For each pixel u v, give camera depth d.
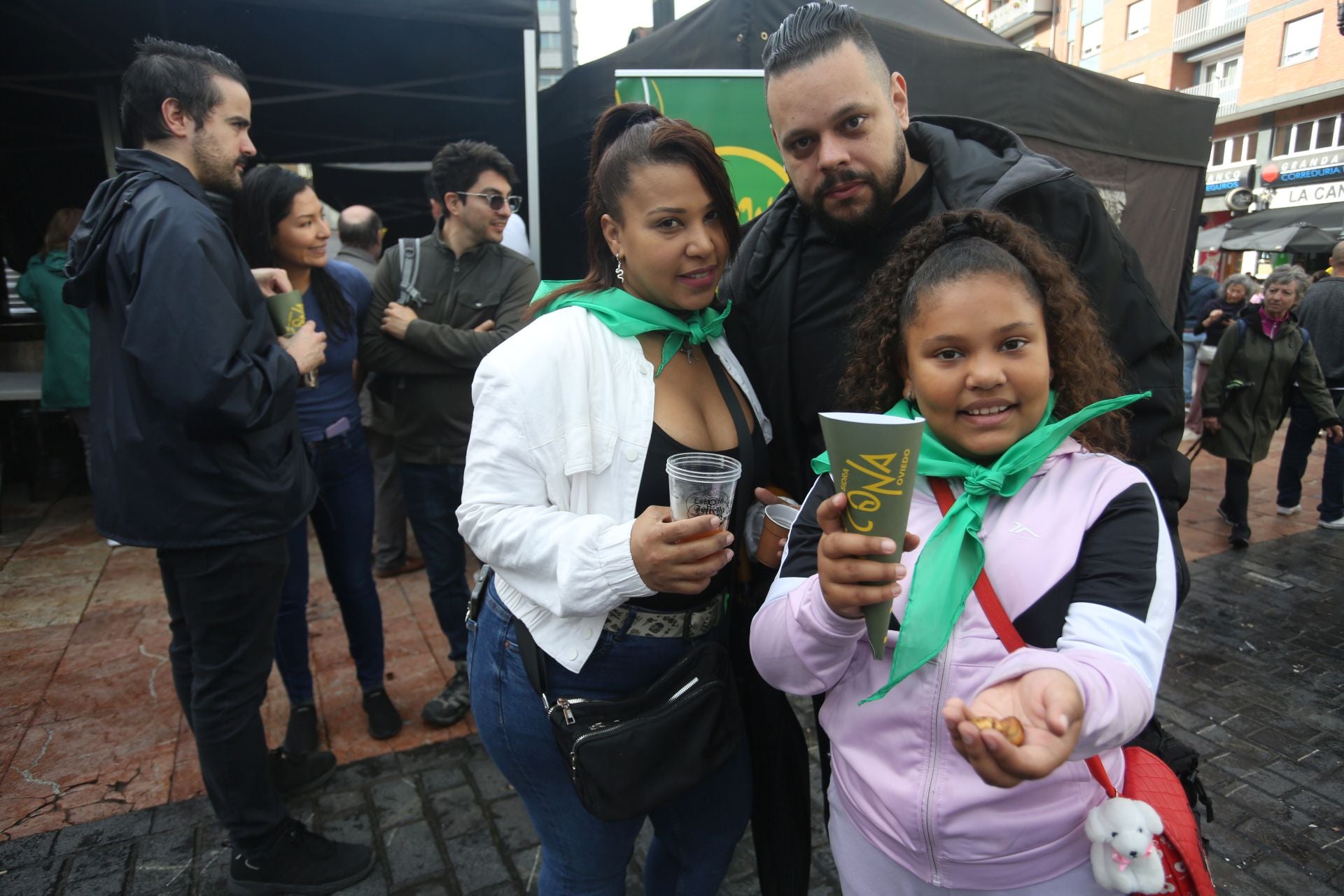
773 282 1.69
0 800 2.51
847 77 1.42
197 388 1.66
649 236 1.29
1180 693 3.31
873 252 1.62
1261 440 4.94
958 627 1.05
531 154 4.62
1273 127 23.30
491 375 1.29
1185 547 5.09
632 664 1.33
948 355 1.07
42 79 5.11
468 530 1.30
